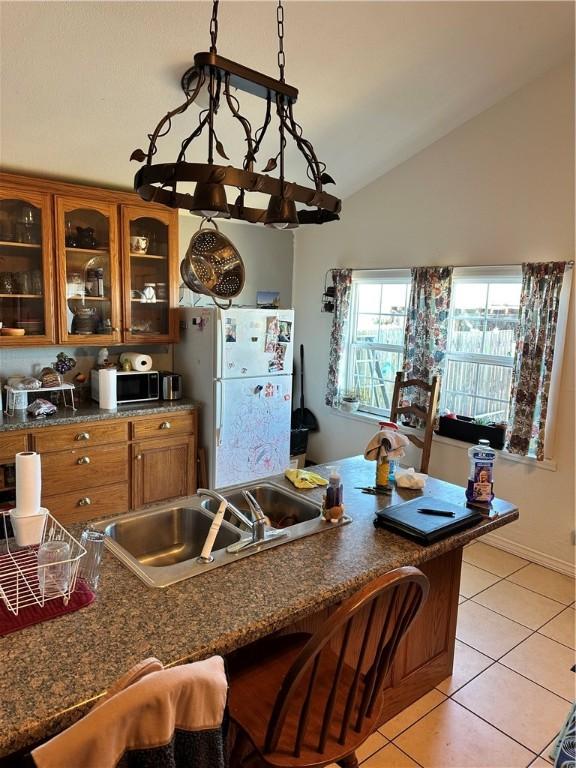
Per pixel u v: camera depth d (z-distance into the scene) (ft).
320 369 15.61
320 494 7.02
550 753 6.22
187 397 12.79
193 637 3.90
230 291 6.97
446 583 7.06
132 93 8.39
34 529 5.07
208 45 7.60
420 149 12.37
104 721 2.49
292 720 4.41
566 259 10.05
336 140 11.24
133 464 11.33
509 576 10.34
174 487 12.06
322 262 15.26
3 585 4.45
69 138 9.43
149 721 2.60
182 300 13.34
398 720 6.66
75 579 4.50
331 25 7.73
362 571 4.99
